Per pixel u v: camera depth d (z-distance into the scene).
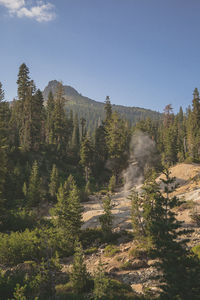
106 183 54.84
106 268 12.55
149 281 10.20
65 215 17.77
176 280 6.35
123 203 31.22
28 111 58.25
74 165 63.06
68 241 16.61
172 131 73.25
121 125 62.59
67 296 8.35
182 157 62.66
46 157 56.03
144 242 14.42
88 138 54.22
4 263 13.60
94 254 15.58
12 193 35.78
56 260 10.21
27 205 31.03
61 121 65.75
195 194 23.20
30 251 13.85
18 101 61.06
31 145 55.59
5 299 8.09
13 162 46.47
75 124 99.81
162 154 61.53
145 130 65.38
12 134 55.72
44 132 73.00
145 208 14.95
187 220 17.55
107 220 18.59
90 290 9.23
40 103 63.31
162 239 7.47
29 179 39.16
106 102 73.50
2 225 21.56
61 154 63.19
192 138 68.69
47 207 32.88
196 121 72.75
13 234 15.68
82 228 21.75
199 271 6.36
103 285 8.42
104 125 71.75
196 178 29.69
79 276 9.59
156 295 8.58
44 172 49.16
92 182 53.75
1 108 52.28
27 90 59.31
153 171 17.84
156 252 7.38
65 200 18.94
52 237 15.32
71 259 14.87
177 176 33.16
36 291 8.60
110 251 15.28
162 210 8.09
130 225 19.84
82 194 37.75
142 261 12.26
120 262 13.09
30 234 15.21
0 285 8.73
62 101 69.44
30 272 10.80
